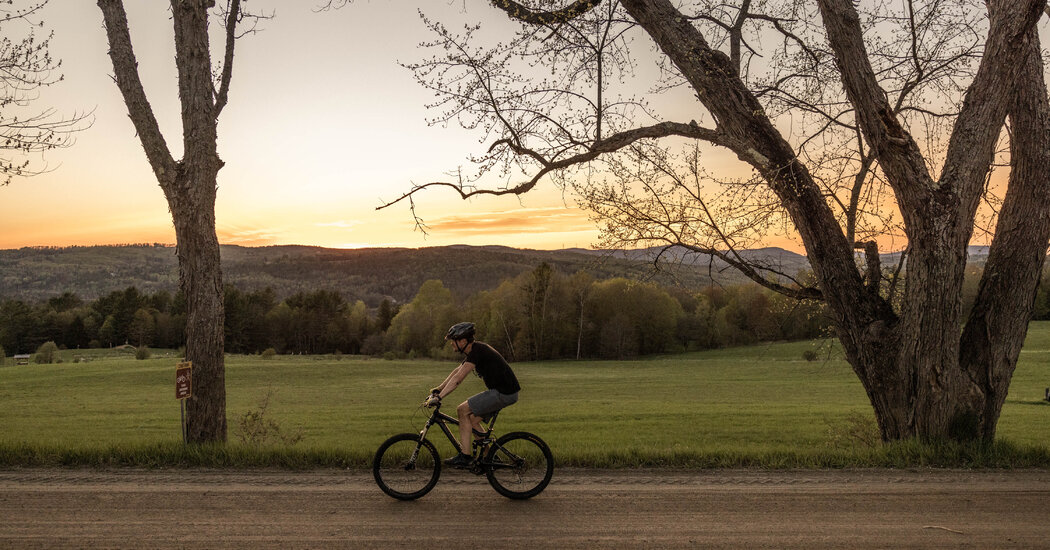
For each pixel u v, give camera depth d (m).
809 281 11.00
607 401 37.12
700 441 20.59
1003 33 8.05
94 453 8.00
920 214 8.38
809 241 9.66
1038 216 8.40
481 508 6.07
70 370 62.25
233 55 10.01
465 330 6.45
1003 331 8.52
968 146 8.29
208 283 9.49
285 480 7.13
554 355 90.69
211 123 9.55
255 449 8.30
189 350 9.41
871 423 12.45
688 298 92.75
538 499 6.36
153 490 6.64
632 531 5.38
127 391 46.97
